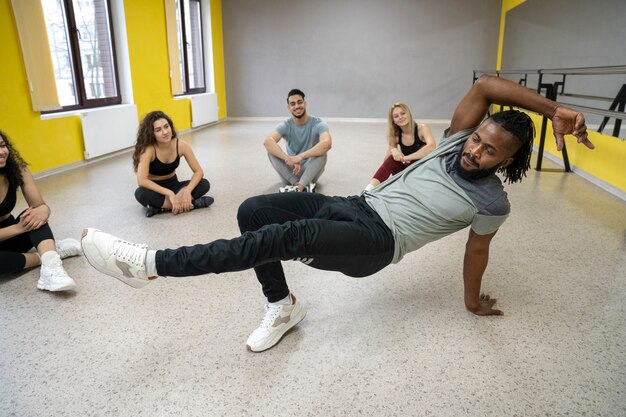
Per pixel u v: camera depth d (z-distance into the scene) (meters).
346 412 1.22
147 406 1.24
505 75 7.69
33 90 3.93
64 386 1.31
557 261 2.24
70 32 4.61
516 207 3.18
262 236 1.11
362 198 1.47
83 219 2.87
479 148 1.25
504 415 1.21
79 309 1.75
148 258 1.12
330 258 1.22
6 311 1.73
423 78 8.66
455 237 2.59
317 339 1.56
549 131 5.09
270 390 1.30
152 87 6.12
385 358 1.46
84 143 4.66
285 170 3.54
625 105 3.68
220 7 8.77
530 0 6.60
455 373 1.38
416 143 3.19
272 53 8.93
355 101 8.98
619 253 2.34
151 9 5.98
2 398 1.26
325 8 8.56
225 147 5.89
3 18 3.64
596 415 1.20
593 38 4.86
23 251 2.14
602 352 1.49
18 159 2.06
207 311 1.75
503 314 1.73
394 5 8.38
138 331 1.61
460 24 8.29
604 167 3.74
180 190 3.07
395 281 2.02
